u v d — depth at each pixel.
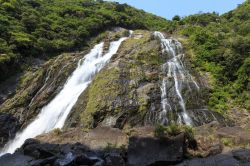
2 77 49.25
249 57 40.19
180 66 41.34
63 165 23.00
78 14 67.88
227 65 40.88
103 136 28.50
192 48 44.59
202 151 25.27
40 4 69.00
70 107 38.47
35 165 24.14
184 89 37.28
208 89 37.97
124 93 36.56
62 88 43.50
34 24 59.88
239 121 34.59
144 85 37.59
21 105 43.16
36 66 53.00
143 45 45.06
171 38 47.31
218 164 22.89
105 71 39.88
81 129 30.91
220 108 35.81
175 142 24.45
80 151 25.28
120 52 44.91
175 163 24.00
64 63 46.75
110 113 34.78
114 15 70.19
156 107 35.19
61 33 60.88
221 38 45.88
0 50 51.41
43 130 38.38
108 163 23.70
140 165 23.91
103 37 63.09
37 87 45.12
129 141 24.95
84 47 60.91
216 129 28.56
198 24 62.38
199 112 34.81
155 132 24.94
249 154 23.61
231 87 38.88
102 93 36.84
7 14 59.75
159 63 41.56
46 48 56.56
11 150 38.78
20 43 53.75
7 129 40.50
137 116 34.34
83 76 43.53
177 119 34.53
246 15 58.22
